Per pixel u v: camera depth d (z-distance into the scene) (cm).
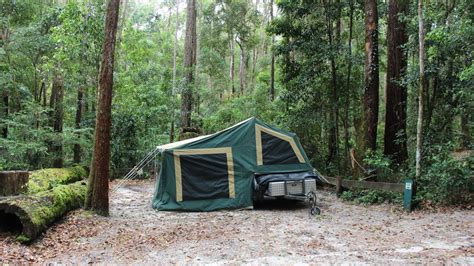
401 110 1183
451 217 754
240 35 2853
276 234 661
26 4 1491
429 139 1074
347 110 1468
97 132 816
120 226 727
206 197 951
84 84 1462
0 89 1465
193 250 557
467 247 541
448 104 1112
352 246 568
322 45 1394
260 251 547
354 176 1172
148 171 1770
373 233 655
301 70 1504
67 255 530
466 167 884
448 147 998
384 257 502
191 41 2041
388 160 1052
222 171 970
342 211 899
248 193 957
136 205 1020
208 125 2123
